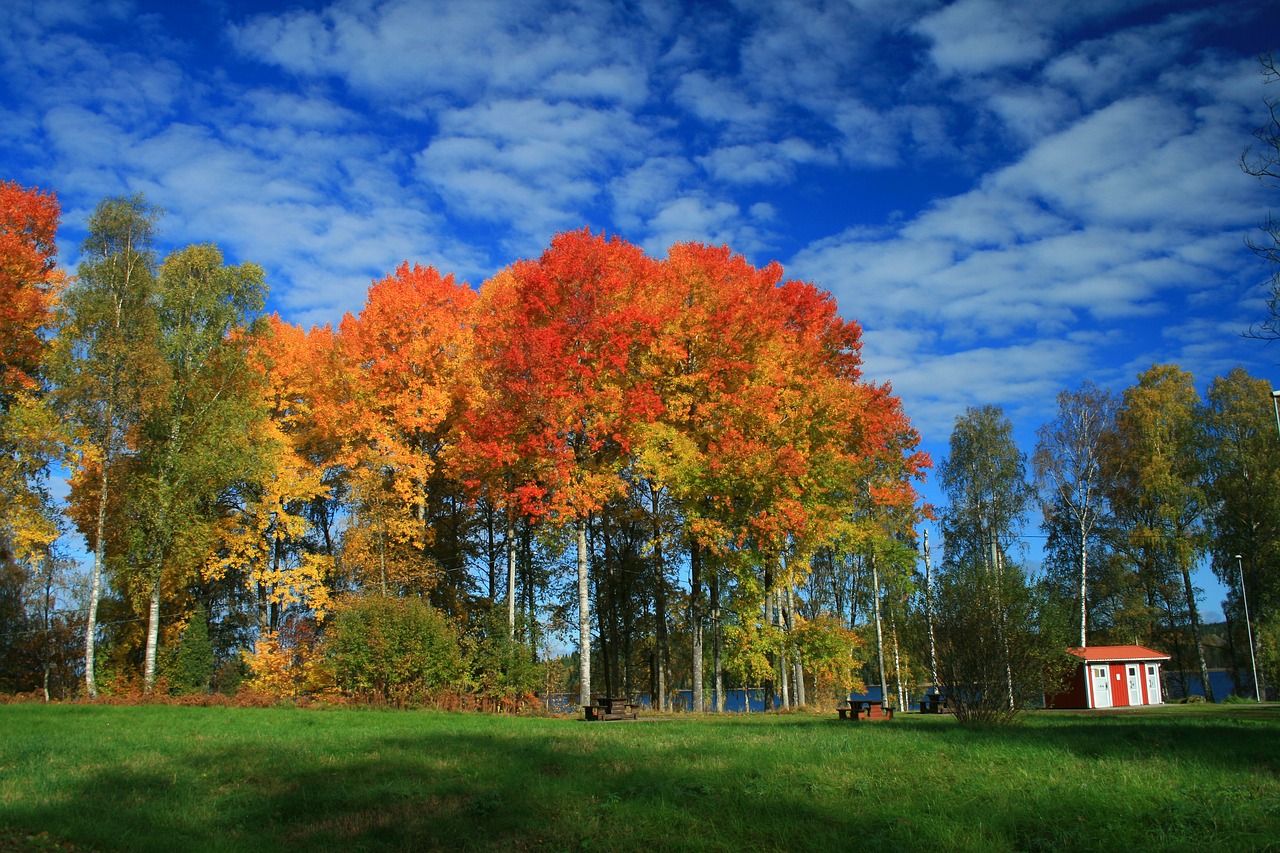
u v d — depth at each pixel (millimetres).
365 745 14188
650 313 28312
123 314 31094
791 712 30156
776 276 33188
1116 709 36188
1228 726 16578
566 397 27141
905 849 7332
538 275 28766
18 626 32781
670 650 44469
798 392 30375
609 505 35000
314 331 37688
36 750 13289
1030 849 7449
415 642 27031
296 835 8438
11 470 28719
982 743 13195
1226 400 47844
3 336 30297
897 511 37938
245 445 31391
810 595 50000
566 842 7953
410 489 32531
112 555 33094
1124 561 47031
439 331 33406
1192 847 7168
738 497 29188
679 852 7676
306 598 32906
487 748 13766
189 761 12398
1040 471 45312
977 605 17031
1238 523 46594
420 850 8008
